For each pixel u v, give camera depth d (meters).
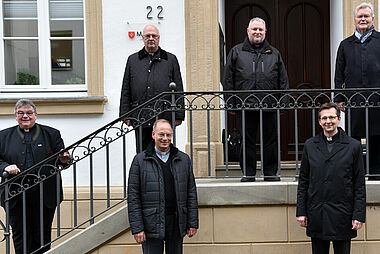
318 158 4.08
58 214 4.64
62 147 4.96
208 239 4.66
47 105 6.21
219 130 6.05
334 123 4.04
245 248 4.66
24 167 4.77
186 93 4.64
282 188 4.62
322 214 4.04
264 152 5.01
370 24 4.74
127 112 4.98
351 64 4.77
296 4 6.84
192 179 4.18
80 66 6.50
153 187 4.02
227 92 4.63
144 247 4.12
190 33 6.11
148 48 4.96
